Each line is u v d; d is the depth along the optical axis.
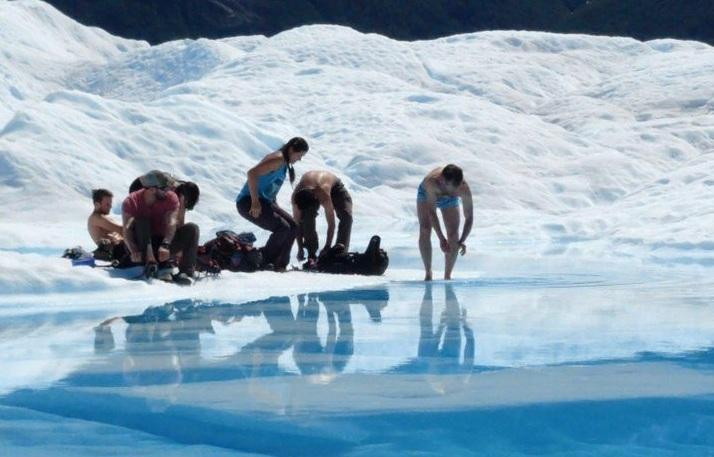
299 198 29.33
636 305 21.14
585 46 141.62
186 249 24.66
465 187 28.16
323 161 80.88
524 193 76.25
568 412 10.83
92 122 70.25
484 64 128.75
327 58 121.56
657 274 30.27
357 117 92.56
